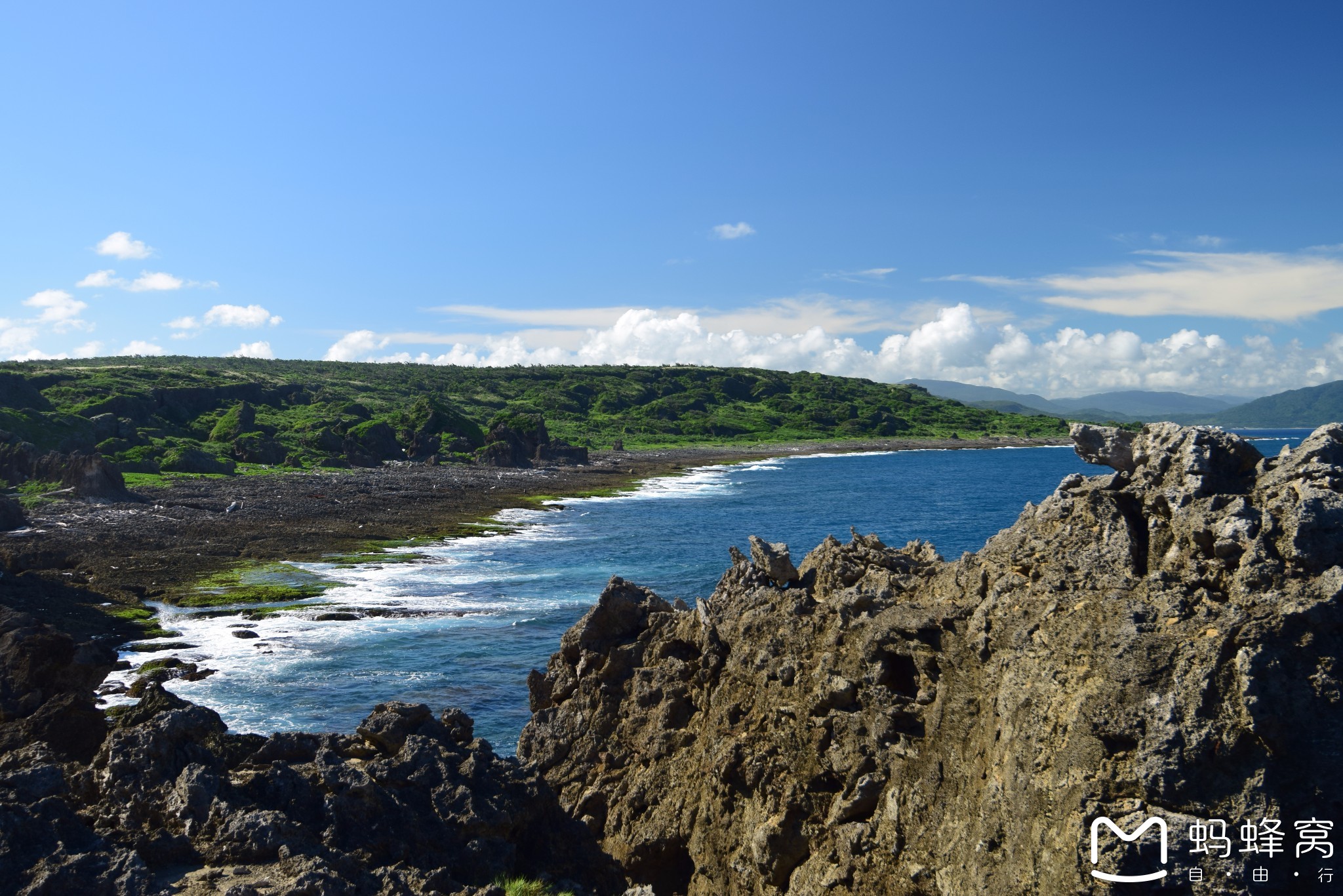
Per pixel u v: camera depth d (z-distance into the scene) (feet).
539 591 175.11
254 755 48.91
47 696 78.95
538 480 447.83
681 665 67.31
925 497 386.52
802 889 48.83
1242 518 37.06
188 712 49.70
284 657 126.52
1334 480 37.11
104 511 252.83
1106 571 40.40
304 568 196.13
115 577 172.35
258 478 368.68
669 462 633.20
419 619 150.41
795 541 253.85
